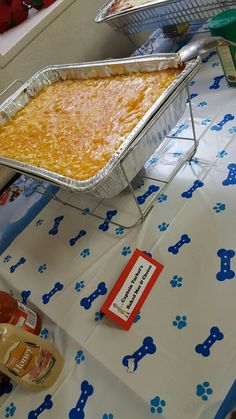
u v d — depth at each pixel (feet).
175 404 1.59
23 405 1.93
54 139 2.61
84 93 2.86
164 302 1.91
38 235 2.72
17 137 2.84
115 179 2.01
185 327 1.78
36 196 3.07
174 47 3.43
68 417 1.77
